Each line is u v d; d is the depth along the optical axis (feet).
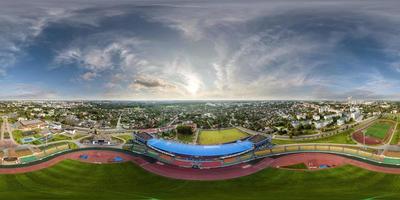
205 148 418.51
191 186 291.38
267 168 343.67
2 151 400.47
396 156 364.17
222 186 290.76
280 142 453.58
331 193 258.37
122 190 275.80
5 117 636.89
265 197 248.52
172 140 490.90
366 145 413.39
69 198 240.32
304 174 319.68
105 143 453.99
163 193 265.75
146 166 358.02
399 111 617.21
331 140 449.06
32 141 452.35
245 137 497.87
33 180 303.89
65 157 385.29
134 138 485.56
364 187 276.21
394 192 259.80
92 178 315.37
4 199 235.20
